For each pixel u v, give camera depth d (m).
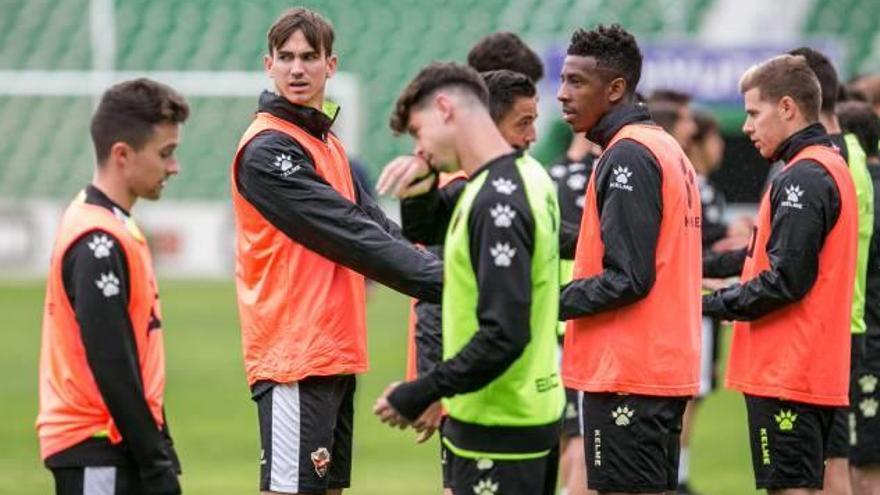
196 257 67.50
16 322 56.94
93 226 17.83
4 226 67.56
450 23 71.62
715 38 69.12
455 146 18.05
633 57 21.73
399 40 71.75
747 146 52.31
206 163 71.25
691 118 32.62
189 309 60.19
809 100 22.67
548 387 18.50
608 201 21.09
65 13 73.56
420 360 24.20
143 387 17.91
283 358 22.34
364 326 23.09
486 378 17.55
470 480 18.42
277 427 22.41
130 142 18.14
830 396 22.52
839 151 23.17
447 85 18.03
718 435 39.31
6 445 36.94
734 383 23.14
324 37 22.72
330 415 22.52
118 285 17.73
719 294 22.70
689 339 21.45
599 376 21.33
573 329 21.77
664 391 21.19
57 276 18.00
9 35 73.56
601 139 21.81
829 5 68.19
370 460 35.72
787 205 22.22
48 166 72.25
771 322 22.59
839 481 24.73
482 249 17.58
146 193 18.48
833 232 22.45
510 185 17.75
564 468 28.02
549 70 59.53
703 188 33.72
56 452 18.02
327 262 22.48
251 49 72.31
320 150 22.86
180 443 37.25
